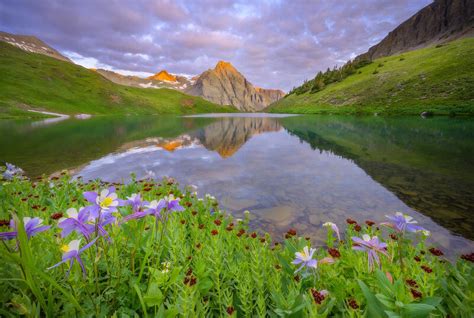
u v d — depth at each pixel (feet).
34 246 7.36
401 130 102.58
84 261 7.72
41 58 599.57
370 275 7.44
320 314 5.82
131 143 79.46
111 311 6.72
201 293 7.94
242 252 11.59
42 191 20.92
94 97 502.79
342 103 312.91
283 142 81.20
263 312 6.97
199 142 82.84
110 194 5.88
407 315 5.21
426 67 280.51
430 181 34.68
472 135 81.05
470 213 23.99
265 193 29.91
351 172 40.55
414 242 16.35
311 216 23.32
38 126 165.68
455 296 7.09
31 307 5.46
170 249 9.29
